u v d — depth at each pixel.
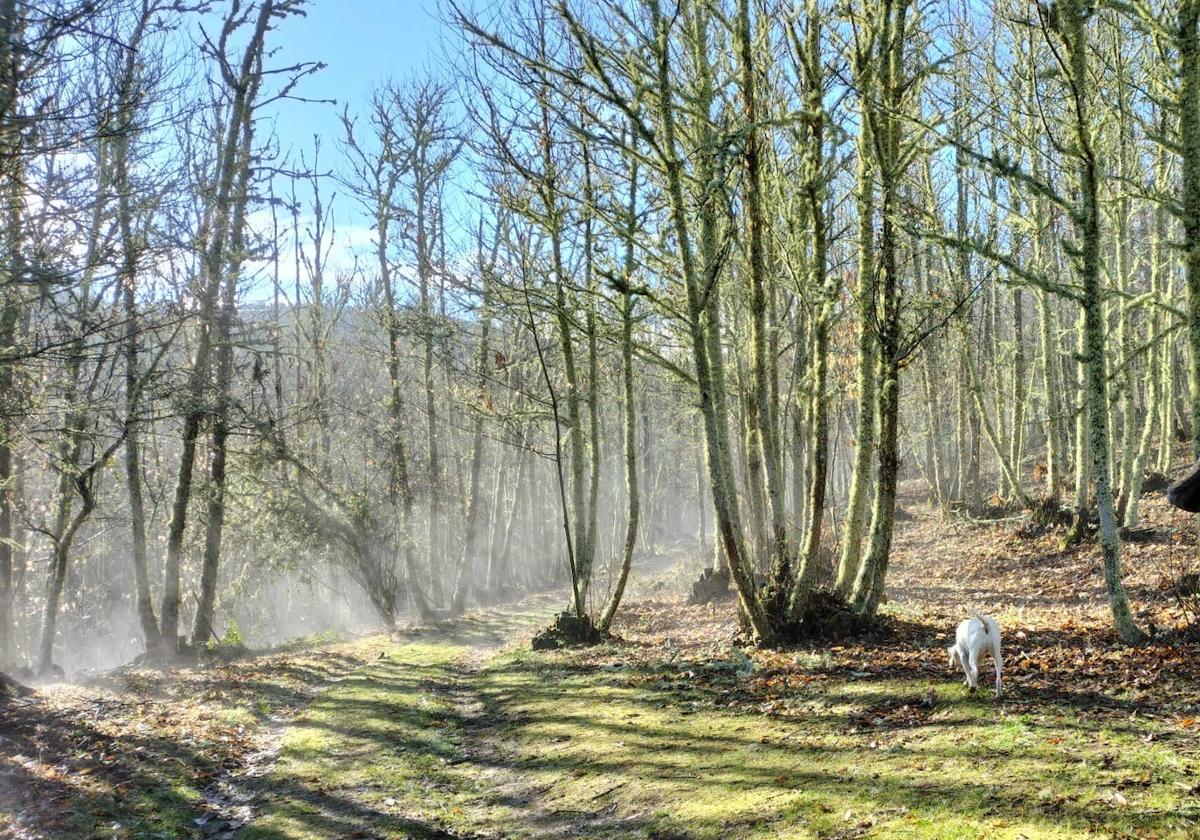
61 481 17.30
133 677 13.62
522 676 12.36
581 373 22.44
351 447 28.47
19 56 7.81
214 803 8.10
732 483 12.30
